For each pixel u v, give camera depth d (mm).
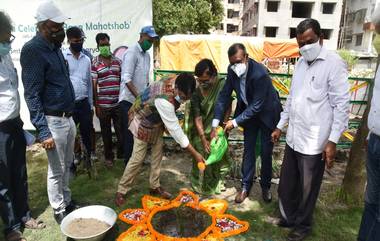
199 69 3293
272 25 36562
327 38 36469
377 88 2293
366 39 32000
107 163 4551
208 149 3557
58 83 2803
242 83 3365
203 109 3660
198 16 20812
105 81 4371
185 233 2969
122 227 3109
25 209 3104
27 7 5270
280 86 5297
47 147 2771
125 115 4074
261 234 3066
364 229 2625
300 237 2969
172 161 4777
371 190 2492
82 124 4230
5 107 2664
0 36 2506
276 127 3252
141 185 4012
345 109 2508
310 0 35344
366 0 32188
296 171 2984
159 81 3227
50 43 2736
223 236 2971
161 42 12539
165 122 3080
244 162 3613
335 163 4805
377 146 2322
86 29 5340
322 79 2572
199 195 3812
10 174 2869
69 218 2963
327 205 3566
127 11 5305
